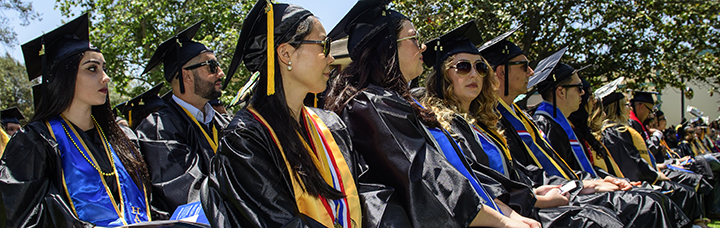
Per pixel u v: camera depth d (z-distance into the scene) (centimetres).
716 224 585
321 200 175
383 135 209
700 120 996
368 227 189
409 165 200
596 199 321
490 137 299
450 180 198
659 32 1377
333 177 189
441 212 190
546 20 1317
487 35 1144
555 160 361
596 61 1402
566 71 429
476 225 201
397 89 233
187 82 342
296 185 166
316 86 179
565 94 432
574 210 275
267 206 156
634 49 1366
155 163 283
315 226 162
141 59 1599
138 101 429
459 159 227
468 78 285
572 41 1392
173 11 1590
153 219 262
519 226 203
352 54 245
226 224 155
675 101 2527
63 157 237
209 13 1582
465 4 1095
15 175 219
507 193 232
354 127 223
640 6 1341
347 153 204
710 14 1338
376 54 238
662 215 309
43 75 239
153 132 305
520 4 1221
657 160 650
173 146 294
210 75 345
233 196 155
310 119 197
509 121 359
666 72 1420
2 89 2439
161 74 1467
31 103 2550
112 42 1474
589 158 459
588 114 463
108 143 258
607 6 1348
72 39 250
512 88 378
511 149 340
